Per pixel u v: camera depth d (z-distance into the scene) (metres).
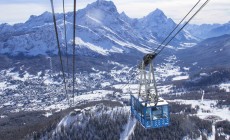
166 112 26.05
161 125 25.94
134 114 29.17
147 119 25.67
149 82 26.06
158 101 26.33
